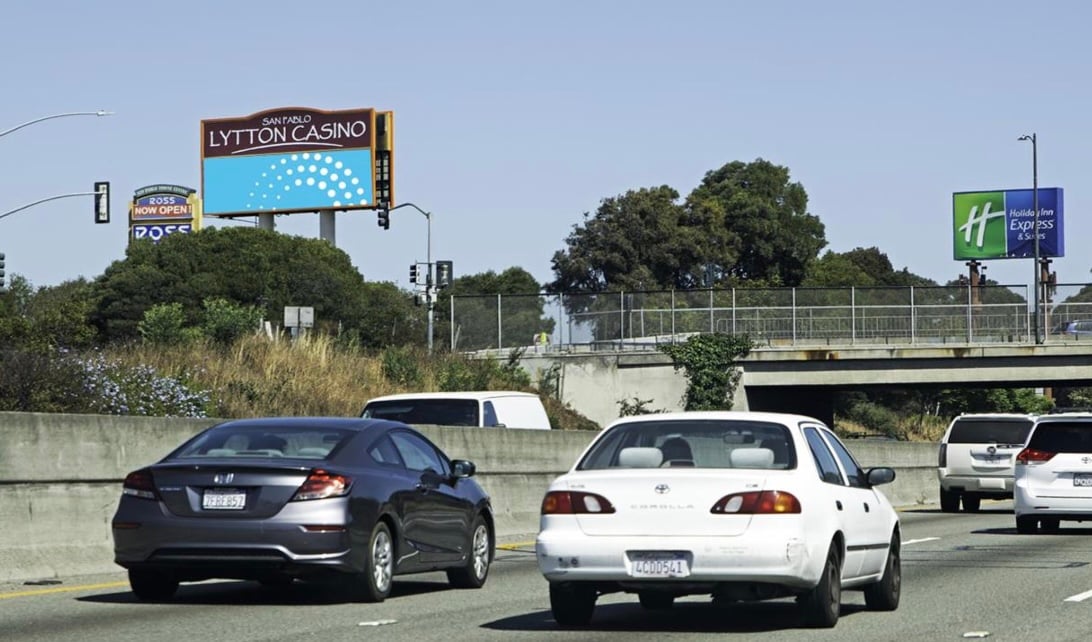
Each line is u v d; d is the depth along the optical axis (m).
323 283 85.56
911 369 73.12
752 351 72.25
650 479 13.60
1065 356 72.62
